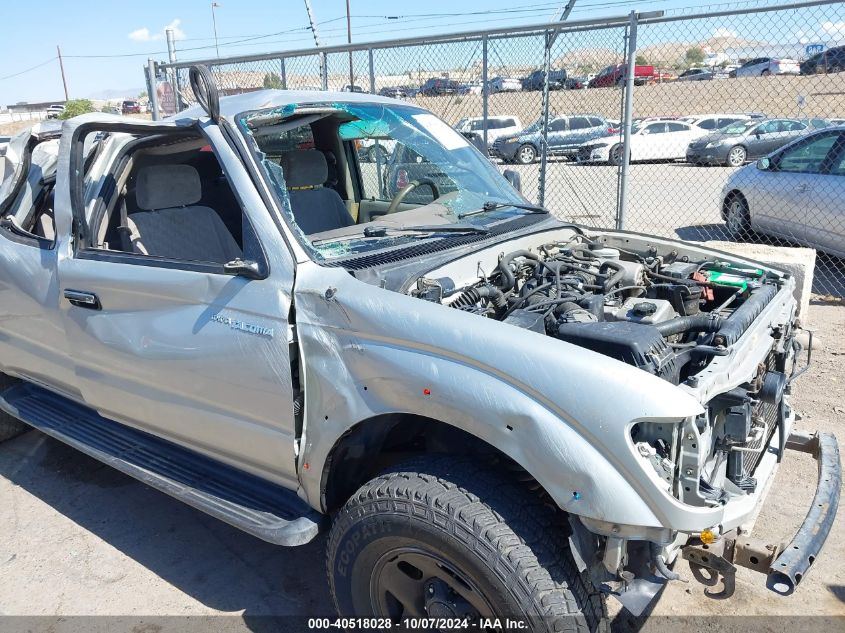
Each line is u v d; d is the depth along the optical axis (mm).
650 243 3814
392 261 2793
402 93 8375
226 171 2857
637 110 15250
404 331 2295
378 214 4105
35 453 4562
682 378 2504
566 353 2090
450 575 2215
